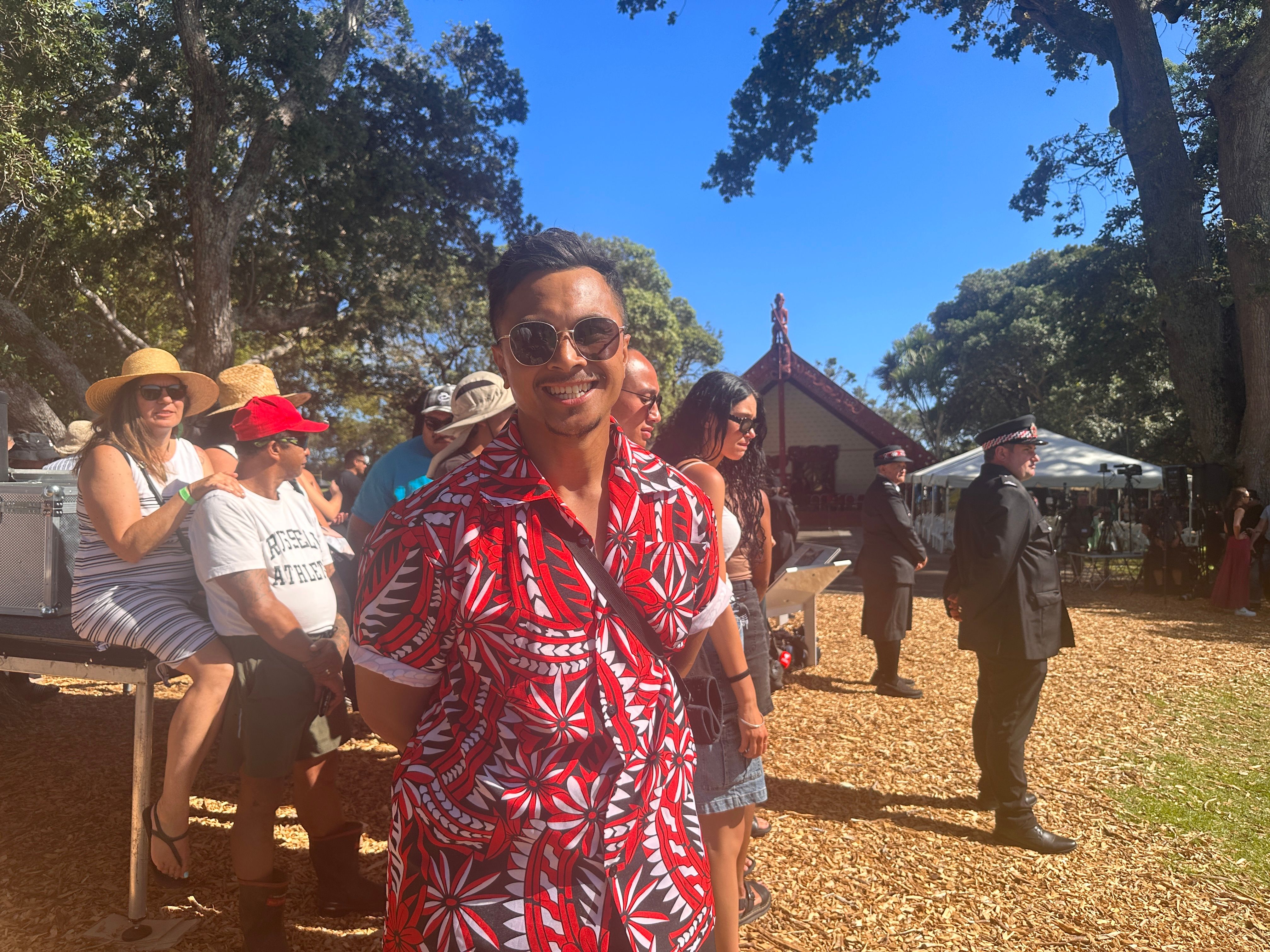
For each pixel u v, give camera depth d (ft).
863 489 102.94
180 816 7.72
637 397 7.70
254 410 8.11
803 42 67.10
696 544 4.03
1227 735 16.02
